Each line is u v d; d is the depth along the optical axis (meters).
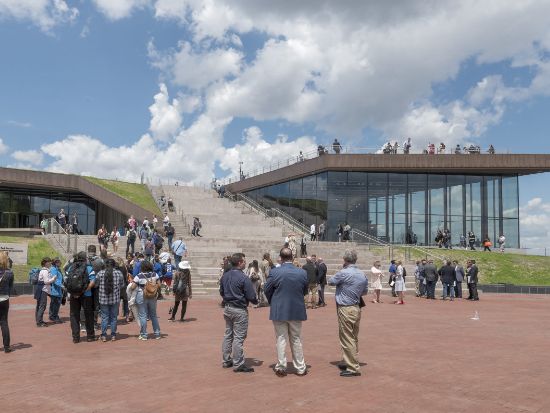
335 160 41.19
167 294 21.75
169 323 13.61
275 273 7.50
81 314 12.29
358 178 42.28
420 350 9.66
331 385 6.91
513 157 41.12
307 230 43.06
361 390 6.65
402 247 36.12
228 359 8.05
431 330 12.62
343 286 7.57
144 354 9.21
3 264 9.47
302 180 44.94
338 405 5.98
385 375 7.52
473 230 43.00
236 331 7.79
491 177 43.72
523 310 18.73
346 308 7.49
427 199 42.75
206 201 48.03
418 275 24.83
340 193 42.16
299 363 7.50
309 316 15.61
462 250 37.47
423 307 19.36
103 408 5.89
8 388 6.81
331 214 41.88
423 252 35.03
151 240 26.75
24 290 22.31
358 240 41.38
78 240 30.45
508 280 32.19
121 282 10.93
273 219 44.72
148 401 6.16
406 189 42.66
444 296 23.52
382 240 41.84
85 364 8.34
